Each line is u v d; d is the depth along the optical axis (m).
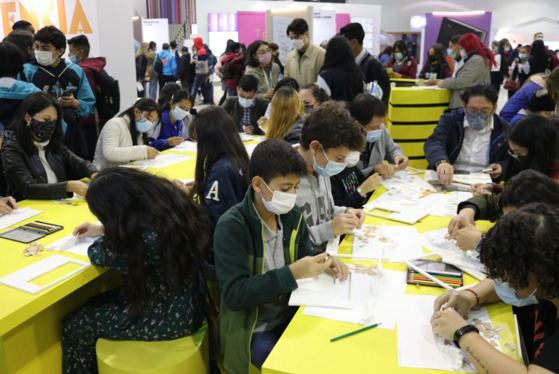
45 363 1.88
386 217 2.23
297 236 1.78
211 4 13.49
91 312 1.85
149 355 1.70
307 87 3.25
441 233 2.04
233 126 2.19
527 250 1.12
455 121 3.03
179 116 4.04
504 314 1.43
